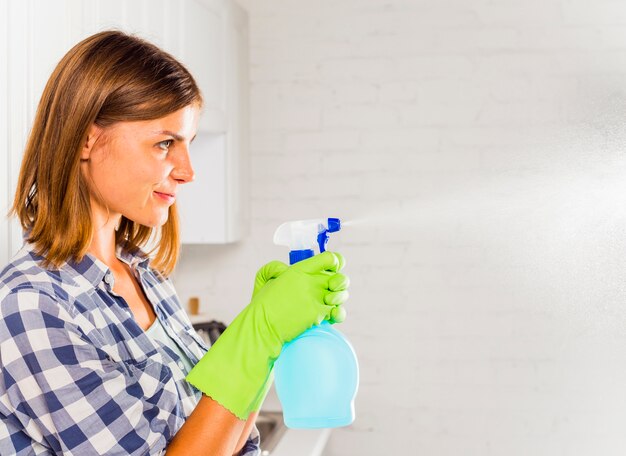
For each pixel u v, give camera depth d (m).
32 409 0.89
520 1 2.79
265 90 2.93
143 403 0.92
